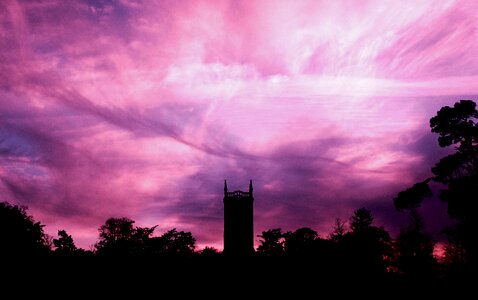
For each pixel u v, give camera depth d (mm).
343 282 59406
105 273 60875
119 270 62562
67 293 54219
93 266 63375
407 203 48719
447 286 50000
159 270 64625
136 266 64875
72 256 66812
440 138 46906
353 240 67625
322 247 67875
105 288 57156
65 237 77125
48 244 74938
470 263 45250
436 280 55844
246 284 61188
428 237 61406
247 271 65250
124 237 88188
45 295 52969
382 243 67188
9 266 56906
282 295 57531
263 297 57000
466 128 44594
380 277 60312
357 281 59094
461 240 44031
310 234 83000
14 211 69500
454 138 45969
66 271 59562
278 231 89938
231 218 91750
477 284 44406
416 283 56875
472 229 42219
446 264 54625
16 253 60719
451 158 44969
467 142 44781
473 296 44469
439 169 45719
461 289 46094
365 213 75188
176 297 57125
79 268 61375
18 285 53719
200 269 66250
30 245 65312
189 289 59656
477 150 44344
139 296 56562
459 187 43219
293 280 61094
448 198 43656
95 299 54000
